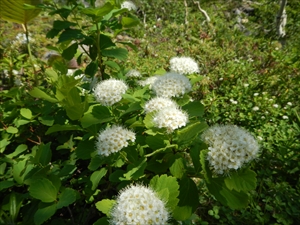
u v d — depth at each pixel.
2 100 0.37
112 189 0.24
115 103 0.24
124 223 0.15
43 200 0.17
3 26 0.65
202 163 0.17
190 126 0.18
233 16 1.08
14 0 0.33
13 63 0.41
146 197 0.15
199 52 0.55
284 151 0.31
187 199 0.18
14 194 0.19
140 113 0.25
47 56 0.54
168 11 0.98
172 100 0.23
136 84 0.30
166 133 0.19
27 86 0.40
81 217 0.22
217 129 0.18
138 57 0.55
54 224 0.20
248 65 0.50
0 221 0.18
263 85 0.47
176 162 0.19
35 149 0.25
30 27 0.65
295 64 0.49
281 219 0.25
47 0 0.30
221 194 0.17
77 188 0.25
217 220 0.26
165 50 0.59
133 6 0.34
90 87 0.29
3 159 0.24
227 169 0.17
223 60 0.53
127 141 0.21
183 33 0.70
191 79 0.27
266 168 0.31
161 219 0.15
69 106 0.21
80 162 0.28
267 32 0.96
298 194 0.28
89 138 0.23
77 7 0.28
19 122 0.26
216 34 0.69
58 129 0.21
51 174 0.19
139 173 0.18
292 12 1.09
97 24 0.27
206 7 1.12
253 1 1.22
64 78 0.24
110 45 0.29
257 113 0.39
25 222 0.19
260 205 0.28
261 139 0.35
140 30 0.73
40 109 0.29
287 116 0.41
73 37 0.27
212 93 0.43
